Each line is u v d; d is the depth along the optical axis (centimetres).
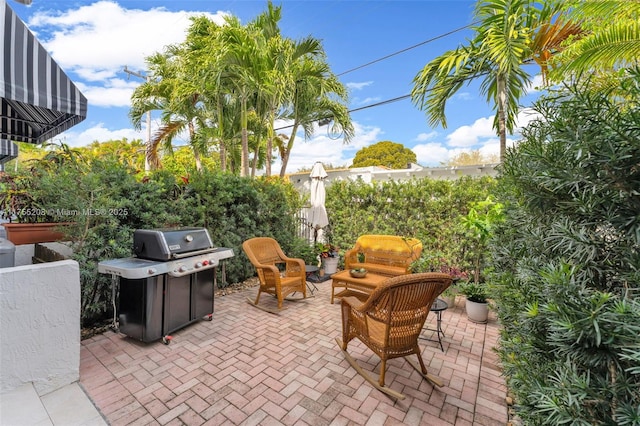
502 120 499
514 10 440
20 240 327
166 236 328
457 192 567
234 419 210
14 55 218
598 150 99
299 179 1373
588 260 110
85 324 354
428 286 249
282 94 720
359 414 218
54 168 351
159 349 308
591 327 92
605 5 316
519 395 148
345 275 452
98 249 337
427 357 306
